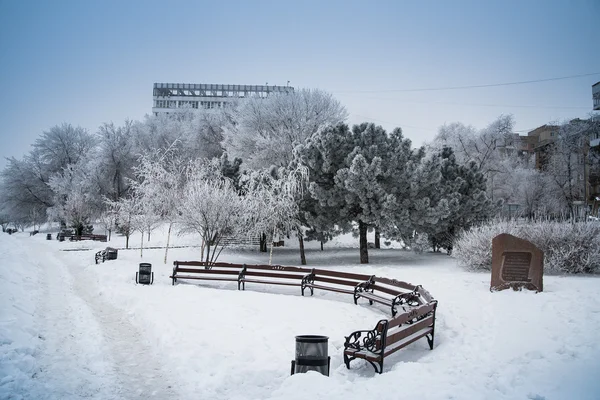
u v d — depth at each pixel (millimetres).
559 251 17828
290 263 26000
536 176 50094
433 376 6207
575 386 5590
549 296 12336
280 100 45625
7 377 6363
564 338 8008
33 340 8375
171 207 25766
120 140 57250
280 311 11312
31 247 36000
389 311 11852
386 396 5488
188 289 15086
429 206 25578
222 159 33594
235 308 11516
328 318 10562
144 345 8711
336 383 6035
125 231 33781
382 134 25641
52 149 64438
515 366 6570
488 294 13273
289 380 6184
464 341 8484
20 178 62406
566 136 47438
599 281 15367
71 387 6305
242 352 7812
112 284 16125
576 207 46594
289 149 43125
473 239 20203
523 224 19922
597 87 35688
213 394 6191
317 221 25469
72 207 48844
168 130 61531
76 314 11273
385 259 27531
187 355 7676
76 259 27000
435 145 51281
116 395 6133
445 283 15922
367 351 7062
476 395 5359
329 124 25953
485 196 29344
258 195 23922
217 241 20766
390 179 25219
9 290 12406
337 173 24203
